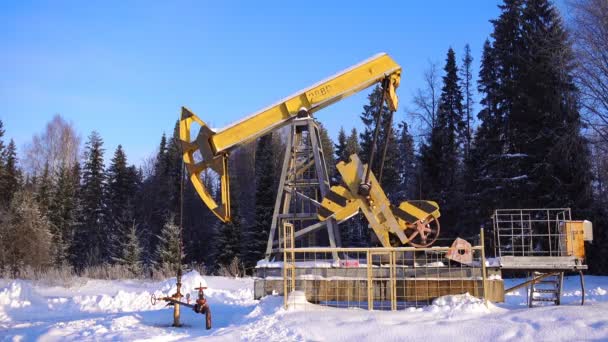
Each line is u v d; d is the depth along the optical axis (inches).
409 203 544.4
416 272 506.0
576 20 1056.2
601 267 1109.7
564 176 1148.5
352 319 439.8
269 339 402.0
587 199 1101.1
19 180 2037.4
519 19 1272.1
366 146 1775.3
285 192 592.4
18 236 1347.2
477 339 386.9
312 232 620.1
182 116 578.2
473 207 1295.5
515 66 1253.1
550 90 1151.0
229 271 1477.6
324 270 521.0
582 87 1058.7
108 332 476.1
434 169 1489.9
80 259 1867.6
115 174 2118.6
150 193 2134.6
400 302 506.9
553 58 1098.1
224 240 1603.1
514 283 895.7
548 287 772.6
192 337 450.6
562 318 412.8
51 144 2395.4
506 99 1284.4
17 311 718.5
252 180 2175.2
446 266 504.4
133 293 826.8
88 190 2078.0
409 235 546.6
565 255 508.7
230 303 775.1
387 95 567.2
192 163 574.6
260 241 1585.9
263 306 506.0
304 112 568.4
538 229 1157.1
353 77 567.8
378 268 508.4
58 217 1838.1
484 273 479.2
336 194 551.2
